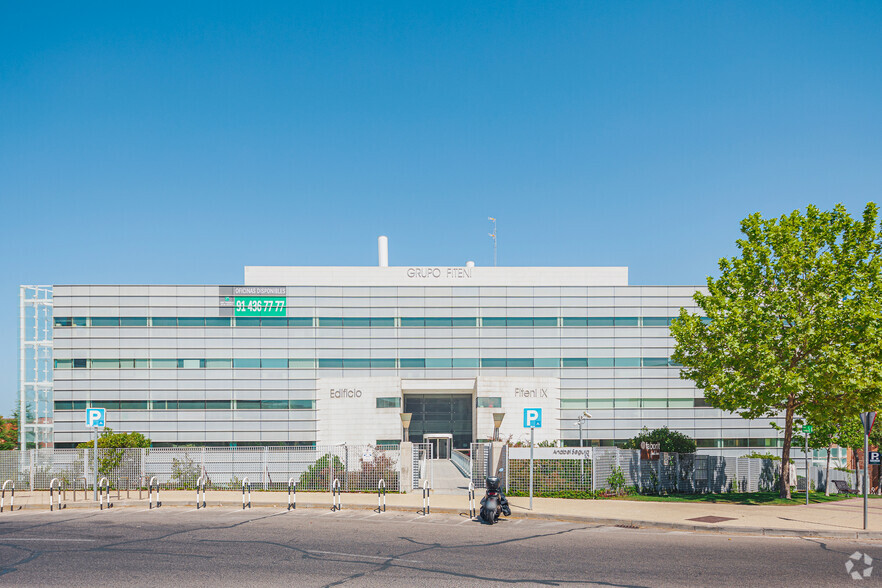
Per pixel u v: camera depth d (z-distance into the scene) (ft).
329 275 213.05
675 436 116.16
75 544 46.93
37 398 190.70
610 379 202.28
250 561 40.73
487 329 202.69
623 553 43.42
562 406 201.26
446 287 203.41
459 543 47.21
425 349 201.57
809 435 113.91
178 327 198.08
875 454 111.86
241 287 200.64
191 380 197.06
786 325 79.10
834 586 34.45
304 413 197.77
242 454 98.89
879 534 50.57
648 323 204.13
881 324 72.02
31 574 37.14
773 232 78.84
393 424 176.35
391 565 39.47
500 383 175.42
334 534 51.26
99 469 91.86
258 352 199.00
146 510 67.36
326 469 84.74
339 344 200.64
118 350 196.03
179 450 96.58
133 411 194.80
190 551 44.09
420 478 87.40
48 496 81.05
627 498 76.48
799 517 59.06
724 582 35.22
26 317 193.88
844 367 70.28
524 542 47.73
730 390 76.38
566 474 77.92
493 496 58.70
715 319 79.97
